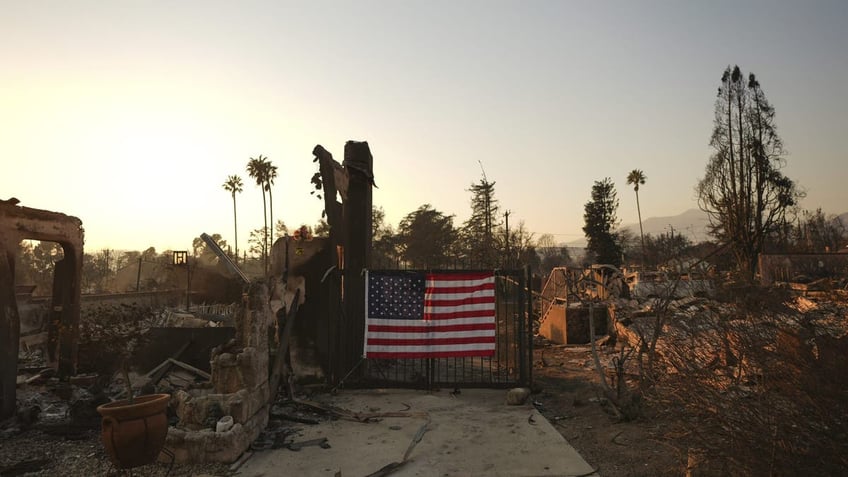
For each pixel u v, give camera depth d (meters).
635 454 5.89
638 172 75.38
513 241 49.31
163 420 4.86
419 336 9.37
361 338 10.52
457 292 9.50
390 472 5.53
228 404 6.24
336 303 10.02
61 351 9.87
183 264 28.88
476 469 5.58
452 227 69.75
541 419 7.47
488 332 9.36
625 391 7.57
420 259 57.94
